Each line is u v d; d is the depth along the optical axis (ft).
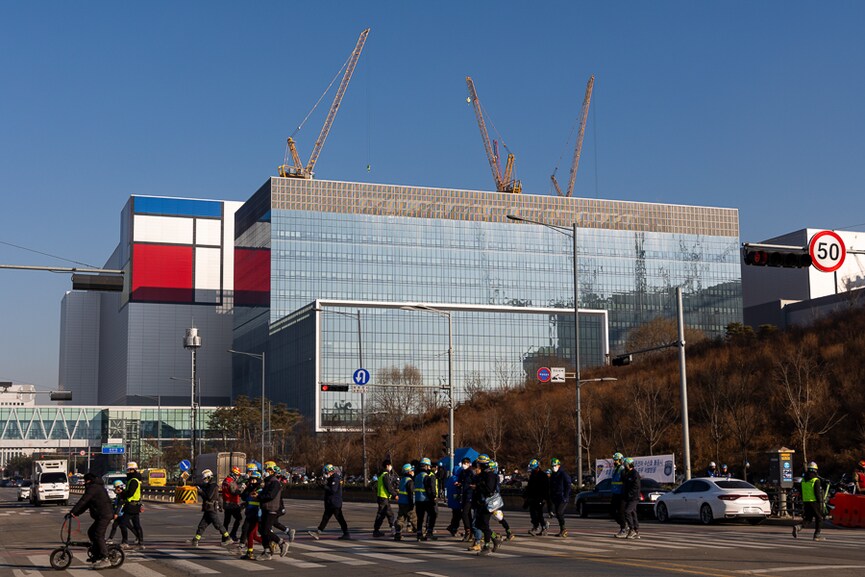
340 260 519.19
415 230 531.50
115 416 559.79
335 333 474.08
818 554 65.57
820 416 201.77
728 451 209.97
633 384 250.57
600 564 59.11
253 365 545.03
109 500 65.21
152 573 61.52
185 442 554.05
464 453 104.94
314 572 58.90
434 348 497.46
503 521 76.23
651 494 122.52
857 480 100.42
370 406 375.04
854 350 223.51
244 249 567.18
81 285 105.81
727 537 83.30
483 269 535.19
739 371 234.58
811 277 536.42
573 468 243.40
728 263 566.77
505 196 545.85
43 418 552.41
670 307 552.41
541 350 517.14
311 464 326.44
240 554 72.69
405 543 79.87
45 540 96.17
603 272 547.49
